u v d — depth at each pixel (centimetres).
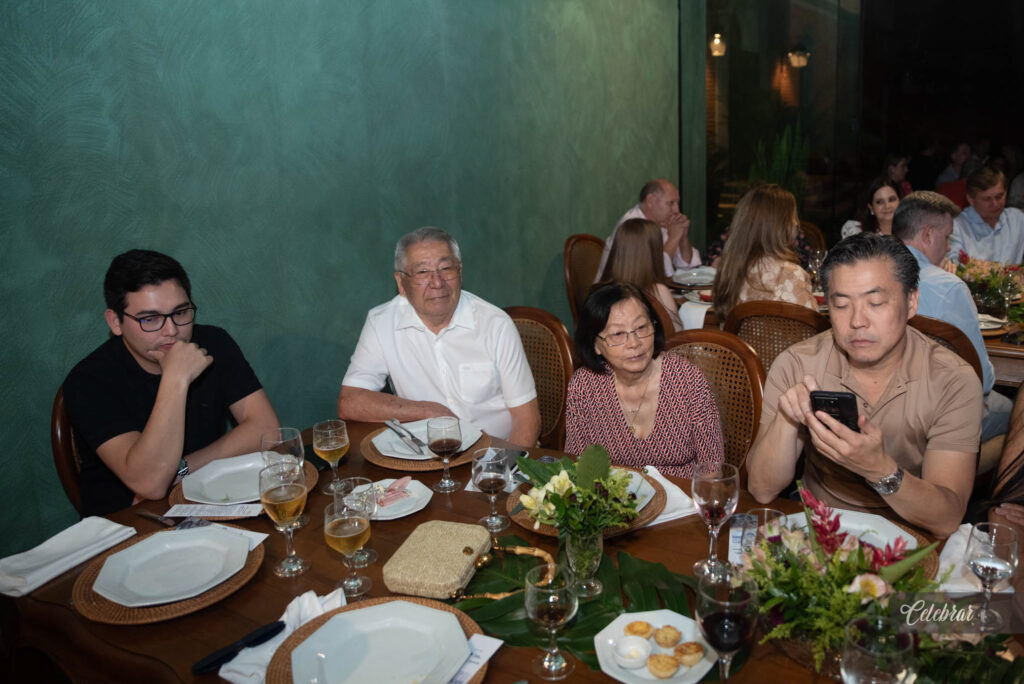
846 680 87
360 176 305
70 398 189
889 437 164
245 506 161
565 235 460
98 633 120
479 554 133
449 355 234
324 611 119
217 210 253
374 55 304
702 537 139
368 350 239
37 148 207
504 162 393
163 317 184
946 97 717
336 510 127
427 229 224
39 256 211
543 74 418
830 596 94
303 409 295
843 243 152
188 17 237
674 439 192
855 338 150
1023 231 436
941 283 250
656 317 191
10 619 130
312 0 275
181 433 175
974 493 234
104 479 197
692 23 595
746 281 304
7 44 198
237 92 254
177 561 137
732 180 660
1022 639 105
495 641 111
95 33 215
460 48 351
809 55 634
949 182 635
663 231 471
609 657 105
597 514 120
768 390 175
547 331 262
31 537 220
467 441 187
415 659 107
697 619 94
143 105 229
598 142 485
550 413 265
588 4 455
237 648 111
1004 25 694
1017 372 284
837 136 661
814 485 175
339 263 301
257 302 271
